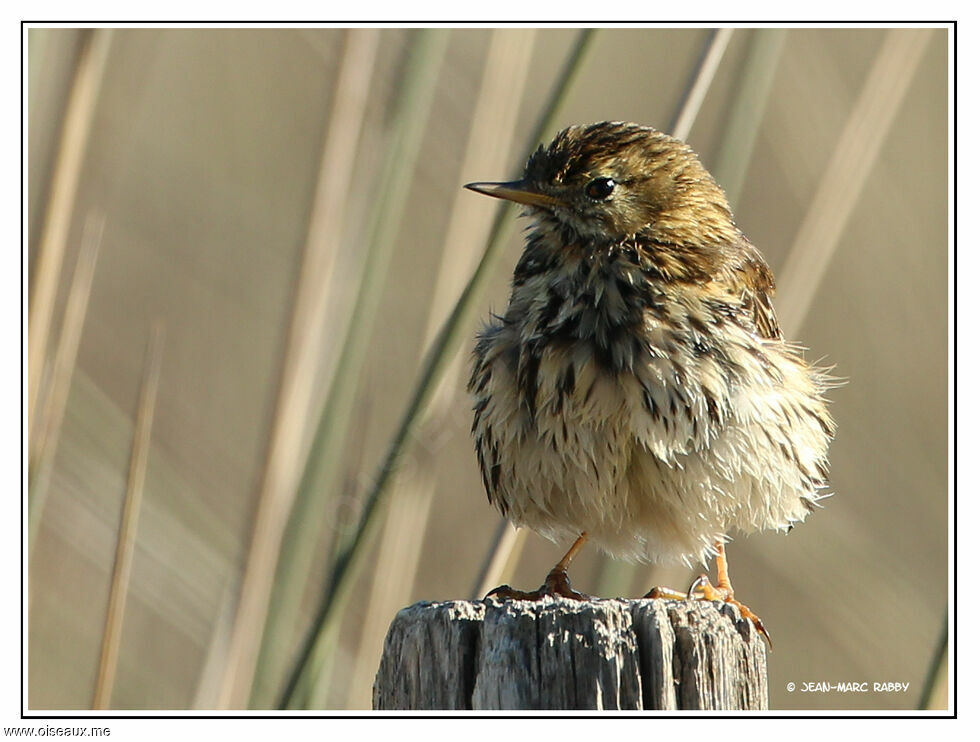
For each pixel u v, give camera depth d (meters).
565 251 9.49
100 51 9.91
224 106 15.35
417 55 10.34
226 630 9.95
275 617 9.98
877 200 15.59
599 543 9.81
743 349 9.27
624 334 9.12
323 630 9.14
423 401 9.25
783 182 14.52
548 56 15.28
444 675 7.04
